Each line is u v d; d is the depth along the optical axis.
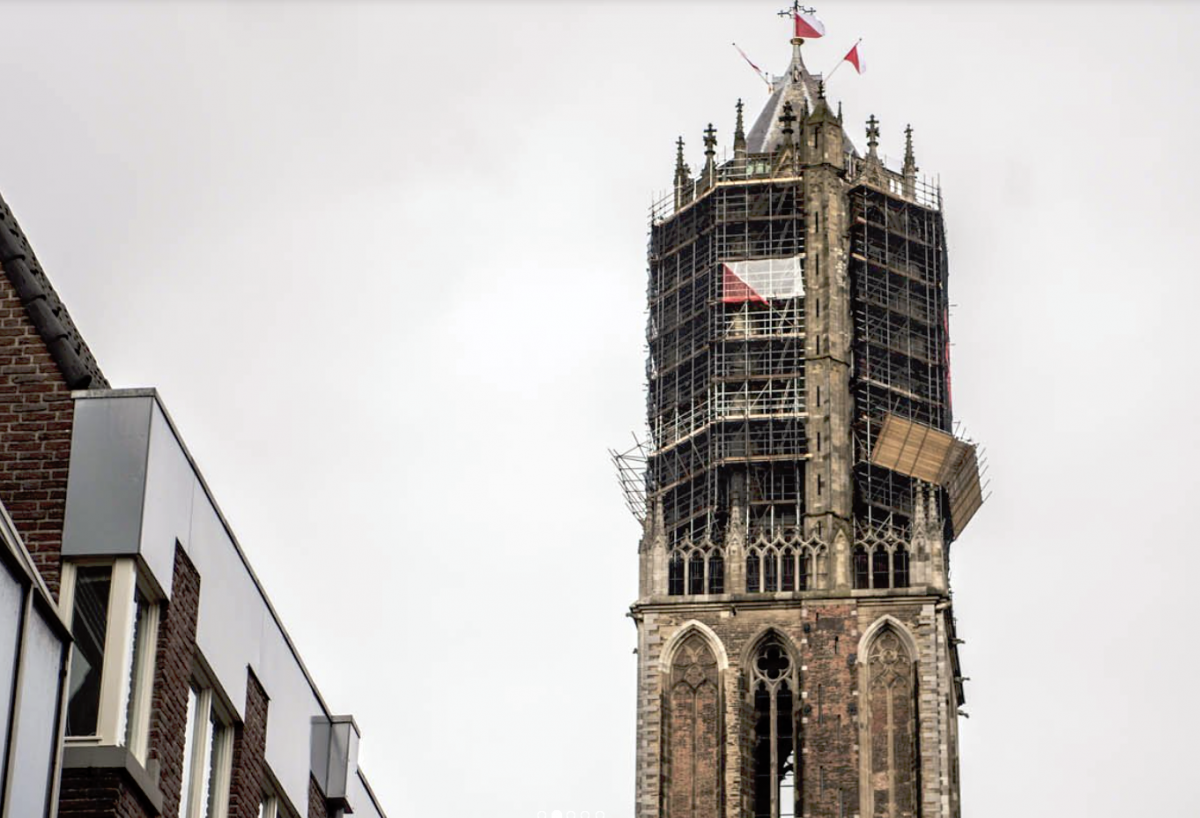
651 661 127.62
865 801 123.94
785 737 127.06
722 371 134.25
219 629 43.50
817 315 134.88
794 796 124.69
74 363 41.22
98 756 38.62
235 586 44.47
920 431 131.75
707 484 131.88
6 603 33.38
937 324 138.00
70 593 39.62
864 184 138.38
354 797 52.81
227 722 44.47
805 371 133.75
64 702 35.34
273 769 46.91
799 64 146.75
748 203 138.25
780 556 129.12
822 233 136.75
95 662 39.25
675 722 126.62
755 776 126.19
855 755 124.62
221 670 43.62
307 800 49.69
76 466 40.16
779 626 127.38
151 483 40.38
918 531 128.50
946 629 129.25
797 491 130.75
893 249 138.75
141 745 39.97
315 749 50.62
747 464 131.50
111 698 39.09
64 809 38.38
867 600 127.19
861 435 133.38
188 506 41.97
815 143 138.88
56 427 40.47
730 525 129.38
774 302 135.62
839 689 125.81
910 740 124.69
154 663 40.44
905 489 133.00
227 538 44.00
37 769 34.56
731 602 127.81
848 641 126.62
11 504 40.00
